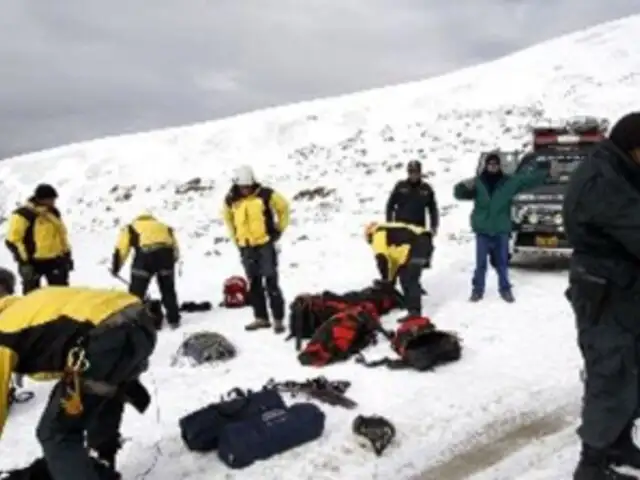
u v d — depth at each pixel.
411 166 10.63
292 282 12.59
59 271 9.98
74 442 4.48
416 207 10.62
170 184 28.25
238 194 9.15
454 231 15.88
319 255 14.88
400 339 7.55
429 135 27.94
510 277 11.59
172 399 6.99
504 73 33.12
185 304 10.83
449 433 5.87
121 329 4.42
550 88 30.61
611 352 4.39
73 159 32.62
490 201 9.97
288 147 30.16
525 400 6.47
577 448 5.50
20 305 4.45
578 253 4.52
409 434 5.88
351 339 7.78
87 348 4.32
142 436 6.12
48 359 4.35
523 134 26.08
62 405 4.37
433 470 5.30
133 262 9.60
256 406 5.87
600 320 4.45
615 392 4.43
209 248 17.81
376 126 30.42
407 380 7.05
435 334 7.59
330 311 8.50
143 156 31.72
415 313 9.01
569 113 27.59
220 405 5.86
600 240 4.40
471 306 9.85
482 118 28.73
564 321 8.95
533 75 32.25
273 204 9.12
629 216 4.23
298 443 5.69
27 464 5.84
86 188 29.61
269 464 5.46
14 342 4.28
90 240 20.97
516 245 11.85
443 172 23.00
